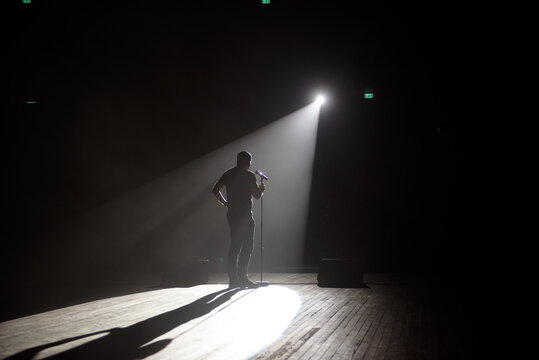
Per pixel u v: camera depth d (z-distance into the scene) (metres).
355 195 9.32
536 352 2.64
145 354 2.63
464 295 5.01
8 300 4.96
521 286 5.82
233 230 5.61
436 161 9.06
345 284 5.75
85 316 3.90
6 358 2.58
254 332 3.18
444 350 2.69
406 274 7.69
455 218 8.99
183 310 4.12
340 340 2.93
